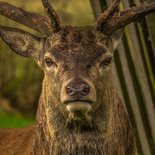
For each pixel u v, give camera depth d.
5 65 44.03
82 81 19.75
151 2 22.27
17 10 22.33
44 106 21.48
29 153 22.92
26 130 24.44
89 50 20.48
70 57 20.36
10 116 43.00
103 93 20.77
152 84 27.56
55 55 20.53
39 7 33.38
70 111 19.89
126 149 22.22
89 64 20.30
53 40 21.00
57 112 21.00
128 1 25.91
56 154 21.23
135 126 28.48
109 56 20.78
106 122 21.08
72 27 21.14
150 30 25.31
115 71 27.86
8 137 24.36
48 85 21.02
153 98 27.58
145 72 27.31
